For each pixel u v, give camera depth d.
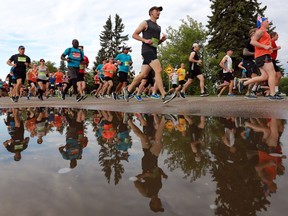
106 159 1.23
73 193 0.79
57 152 1.40
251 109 4.07
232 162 1.11
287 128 2.06
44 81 11.53
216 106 4.89
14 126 2.56
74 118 3.22
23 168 1.09
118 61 10.59
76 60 8.96
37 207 0.69
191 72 9.27
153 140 1.70
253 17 29.50
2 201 0.74
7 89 25.97
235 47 27.86
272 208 0.66
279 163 1.08
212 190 0.79
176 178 0.92
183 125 2.39
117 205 0.70
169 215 0.63
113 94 10.52
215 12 30.61
